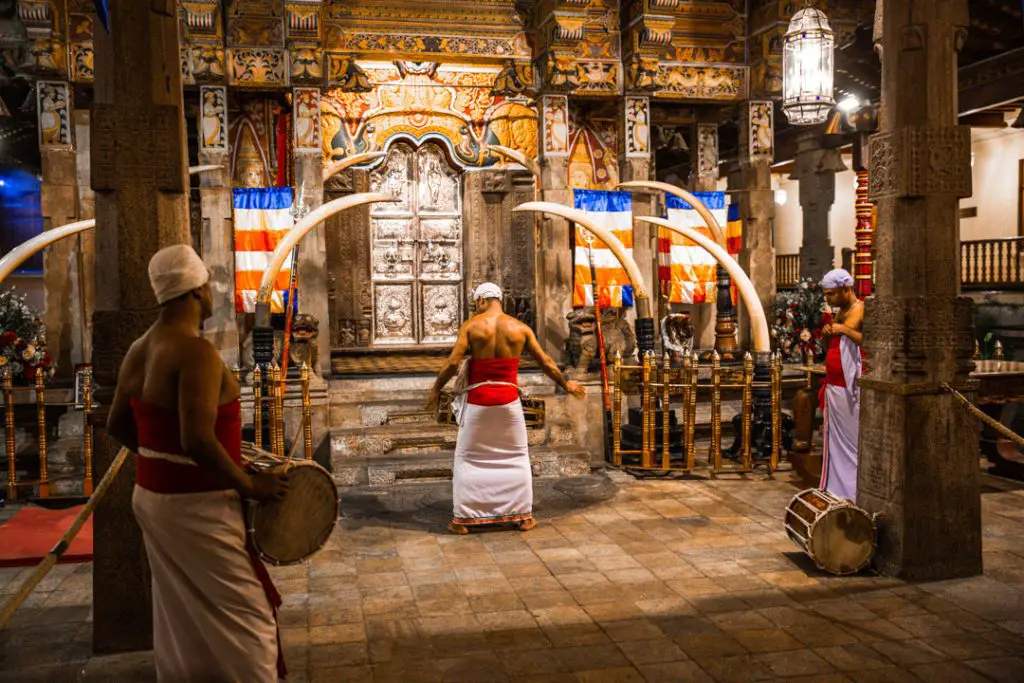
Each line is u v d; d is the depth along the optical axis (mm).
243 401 9039
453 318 11781
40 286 15844
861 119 13734
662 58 11055
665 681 4098
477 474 6625
